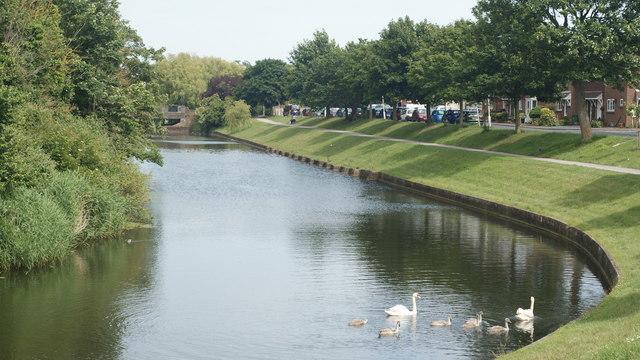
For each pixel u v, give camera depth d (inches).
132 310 1268.5
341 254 1695.4
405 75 4072.3
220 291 1386.6
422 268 1556.3
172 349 1089.4
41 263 1549.0
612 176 2158.0
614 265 1406.3
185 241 1833.2
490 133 3393.2
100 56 2406.5
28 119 1811.0
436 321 1181.7
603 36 2527.1
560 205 2101.4
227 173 3484.3
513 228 2025.1
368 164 3550.7
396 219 2182.6
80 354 1065.5
